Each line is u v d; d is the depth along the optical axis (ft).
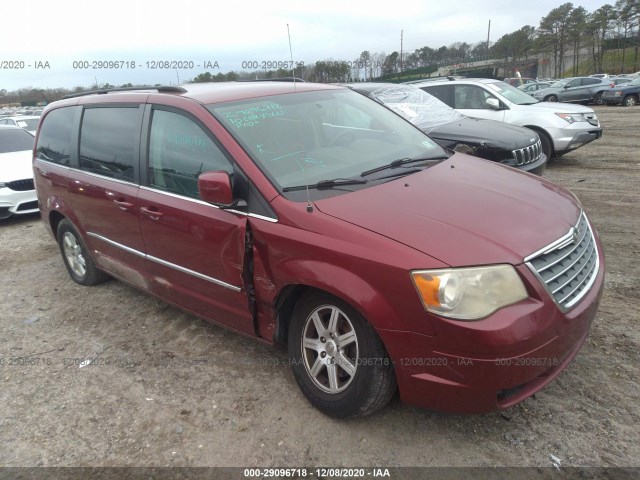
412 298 7.38
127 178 12.25
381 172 10.34
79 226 14.61
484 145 21.47
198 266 10.63
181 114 10.85
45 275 17.80
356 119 12.37
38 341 13.02
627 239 16.79
